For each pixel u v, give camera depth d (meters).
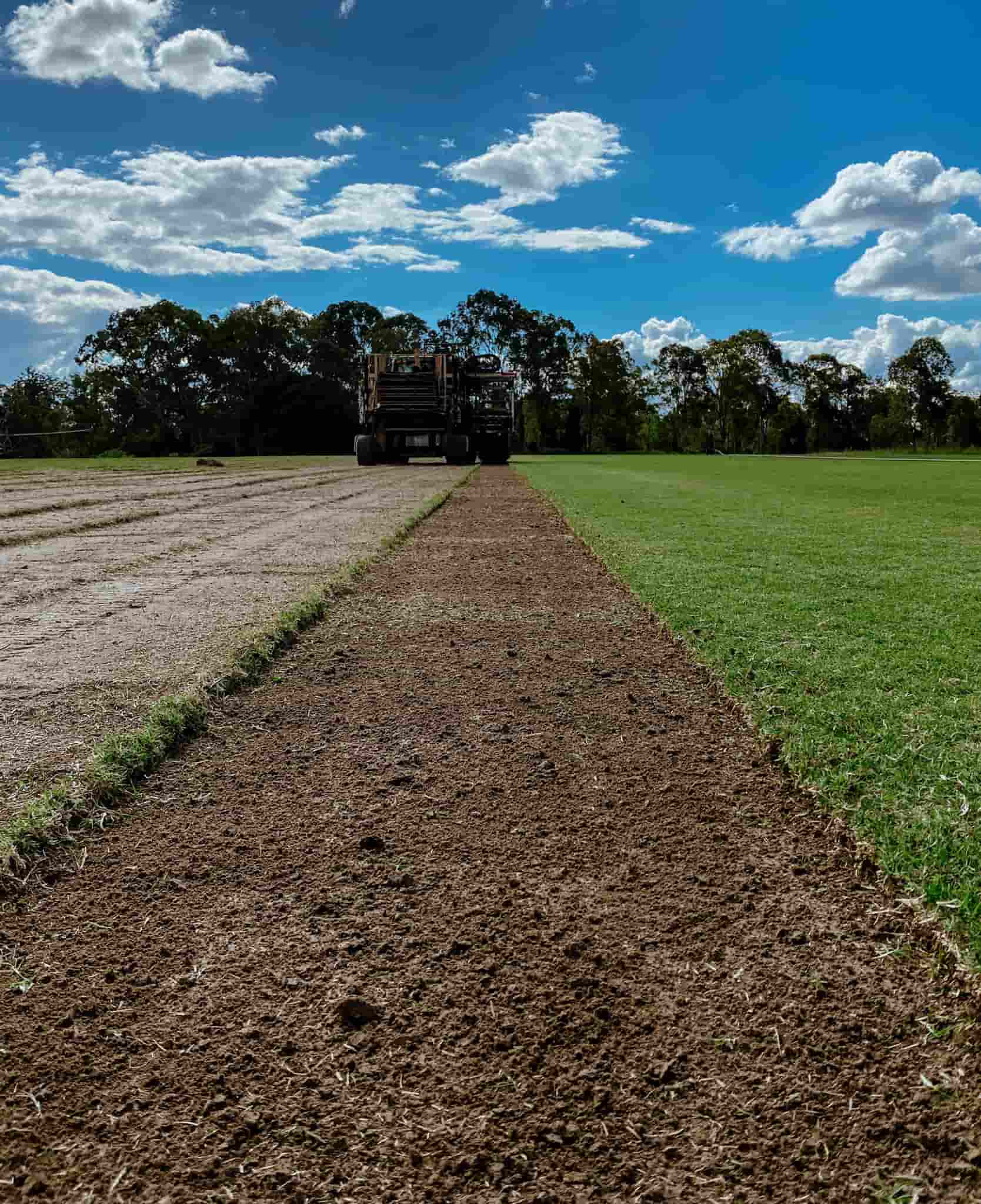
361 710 4.25
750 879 2.64
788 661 4.72
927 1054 1.90
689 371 88.88
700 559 8.43
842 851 2.79
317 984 2.18
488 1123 1.75
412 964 2.26
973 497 17.34
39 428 70.56
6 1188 1.61
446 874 2.70
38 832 2.88
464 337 83.81
